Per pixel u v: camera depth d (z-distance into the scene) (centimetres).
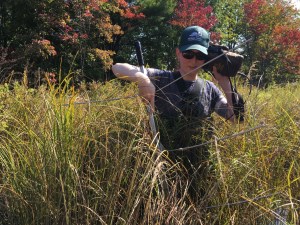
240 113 296
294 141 285
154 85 285
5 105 332
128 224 215
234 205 252
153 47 2378
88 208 213
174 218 225
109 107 264
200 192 259
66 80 292
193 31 285
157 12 2320
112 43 2253
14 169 239
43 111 266
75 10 1455
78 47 1393
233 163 261
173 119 277
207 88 293
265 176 263
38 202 228
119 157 237
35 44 1262
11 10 1488
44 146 236
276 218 241
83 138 240
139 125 246
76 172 221
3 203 241
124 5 1827
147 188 225
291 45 1980
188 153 269
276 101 393
